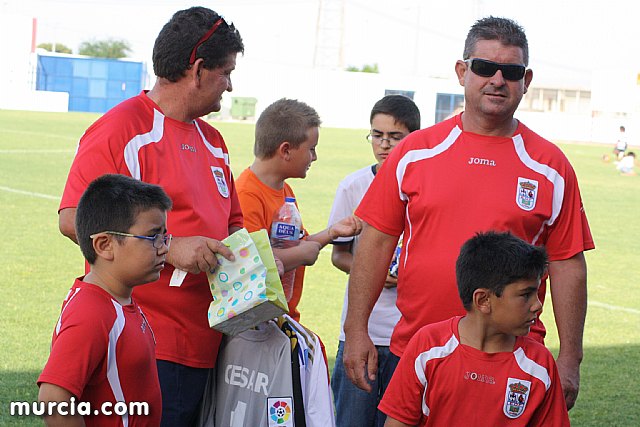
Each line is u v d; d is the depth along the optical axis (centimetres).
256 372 377
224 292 350
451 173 365
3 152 2295
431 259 364
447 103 5734
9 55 5506
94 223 297
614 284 1107
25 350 662
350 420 459
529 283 310
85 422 292
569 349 368
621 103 5566
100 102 5881
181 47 360
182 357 365
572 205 373
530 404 321
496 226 358
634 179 2712
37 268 966
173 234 362
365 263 389
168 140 366
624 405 619
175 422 367
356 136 4169
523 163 365
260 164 436
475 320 321
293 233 431
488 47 359
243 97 5703
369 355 387
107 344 289
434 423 327
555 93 7138
